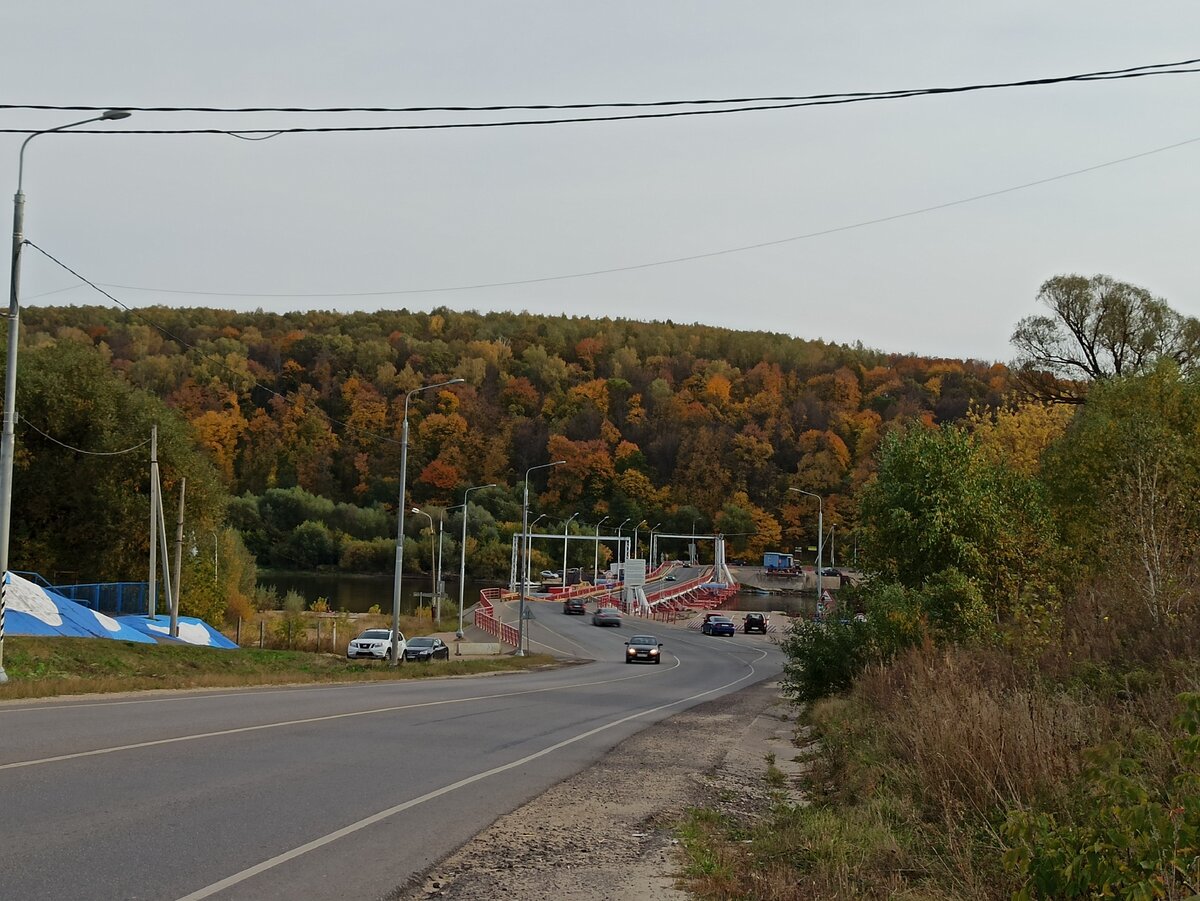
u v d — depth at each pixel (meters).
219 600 55.44
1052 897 6.36
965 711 10.95
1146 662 13.73
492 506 151.25
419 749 14.41
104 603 44.25
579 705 24.91
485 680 34.81
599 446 164.50
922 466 23.58
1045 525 23.09
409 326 167.25
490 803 10.77
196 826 8.59
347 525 127.56
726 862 8.73
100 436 53.69
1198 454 23.62
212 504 56.66
